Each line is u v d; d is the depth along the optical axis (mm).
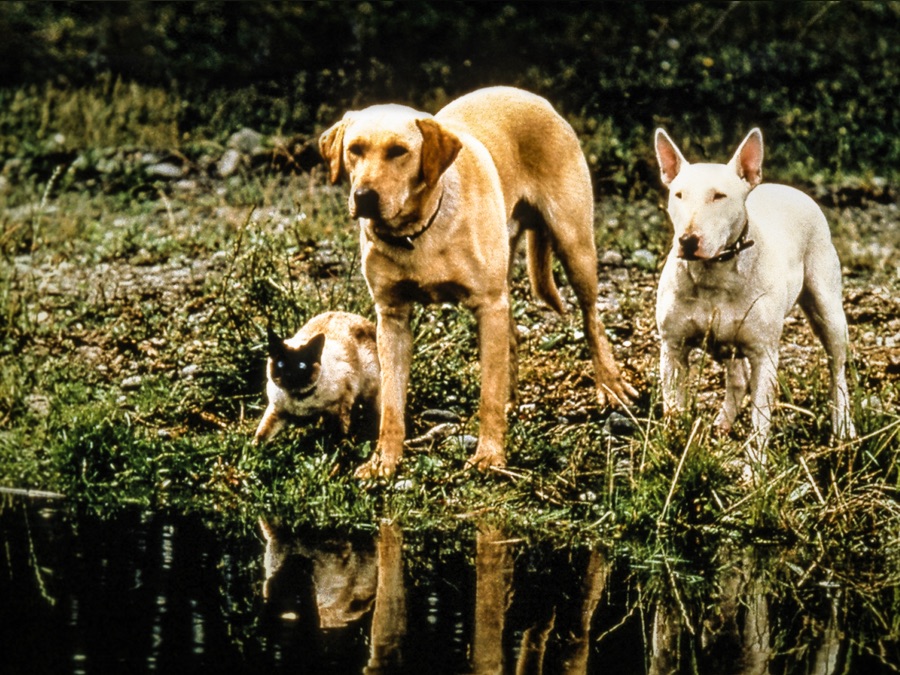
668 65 22812
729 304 8805
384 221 8555
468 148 9086
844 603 6867
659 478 8484
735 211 8570
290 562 7289
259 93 22812
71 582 6730
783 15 24375
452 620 6277
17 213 17703
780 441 9312
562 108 21938
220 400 10344
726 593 7020
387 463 9039
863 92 22641
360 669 5504
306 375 9203
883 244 17203
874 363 11055
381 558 7465
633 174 18969
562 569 7387
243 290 12102
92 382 11055
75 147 20344
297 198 17484
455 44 23562
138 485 8984
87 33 24422
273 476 8969
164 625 6031
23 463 9336
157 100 22234
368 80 22734
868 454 8562
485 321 9070
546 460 9352
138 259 15047
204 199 18328
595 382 10484
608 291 13578
